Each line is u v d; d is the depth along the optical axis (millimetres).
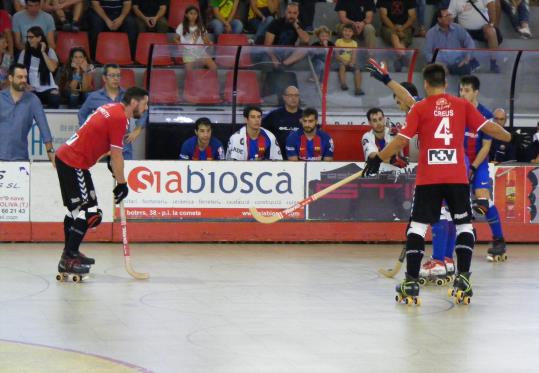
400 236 21172
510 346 10992
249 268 17188
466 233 13852
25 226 20188
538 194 21375
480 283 15898
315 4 29641
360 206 21047
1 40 24641
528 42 30062
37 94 24391
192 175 20531
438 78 13695
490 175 21156
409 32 28844
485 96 23594
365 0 28312
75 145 15367
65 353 10266
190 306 13273
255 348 10680
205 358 10180
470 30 28812
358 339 11227
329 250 19922
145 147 23031
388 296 14391
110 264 17391
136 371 9562
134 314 12609
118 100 20844
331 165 20844
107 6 26906
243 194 20688
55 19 27234
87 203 15398
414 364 10031
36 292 14242
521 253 20062
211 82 22797
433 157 13625
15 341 10828
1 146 20406
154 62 22594
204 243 20594
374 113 20672
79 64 24062
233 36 27359
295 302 13734
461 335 11578
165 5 27500
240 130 21312
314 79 23188
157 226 20484
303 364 9969
